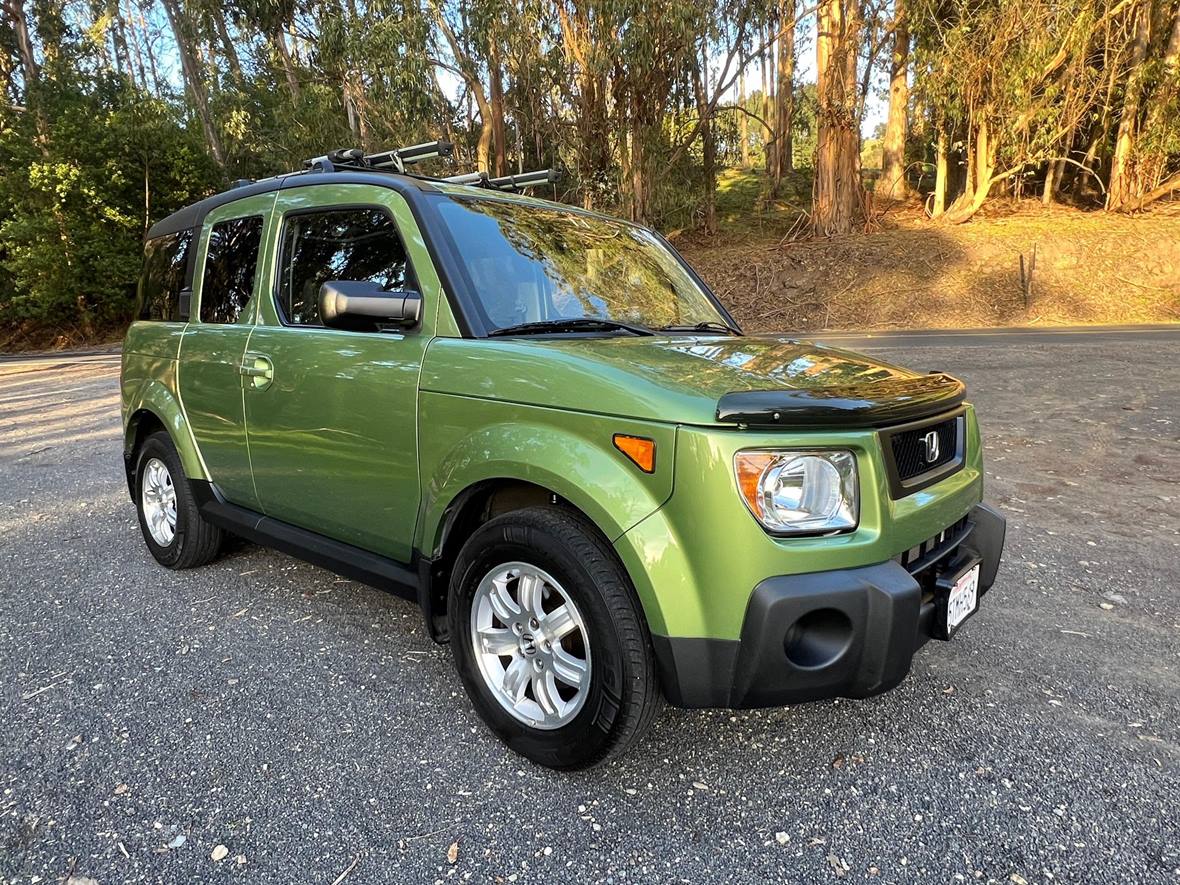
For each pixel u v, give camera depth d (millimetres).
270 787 2326
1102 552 4324
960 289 22922
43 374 16141
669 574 2045
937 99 25844
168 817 2188
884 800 2273
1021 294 22344
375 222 2988
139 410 4152
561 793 2305
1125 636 3340
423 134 20688
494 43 21047
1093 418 7762
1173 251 23203
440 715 2738
